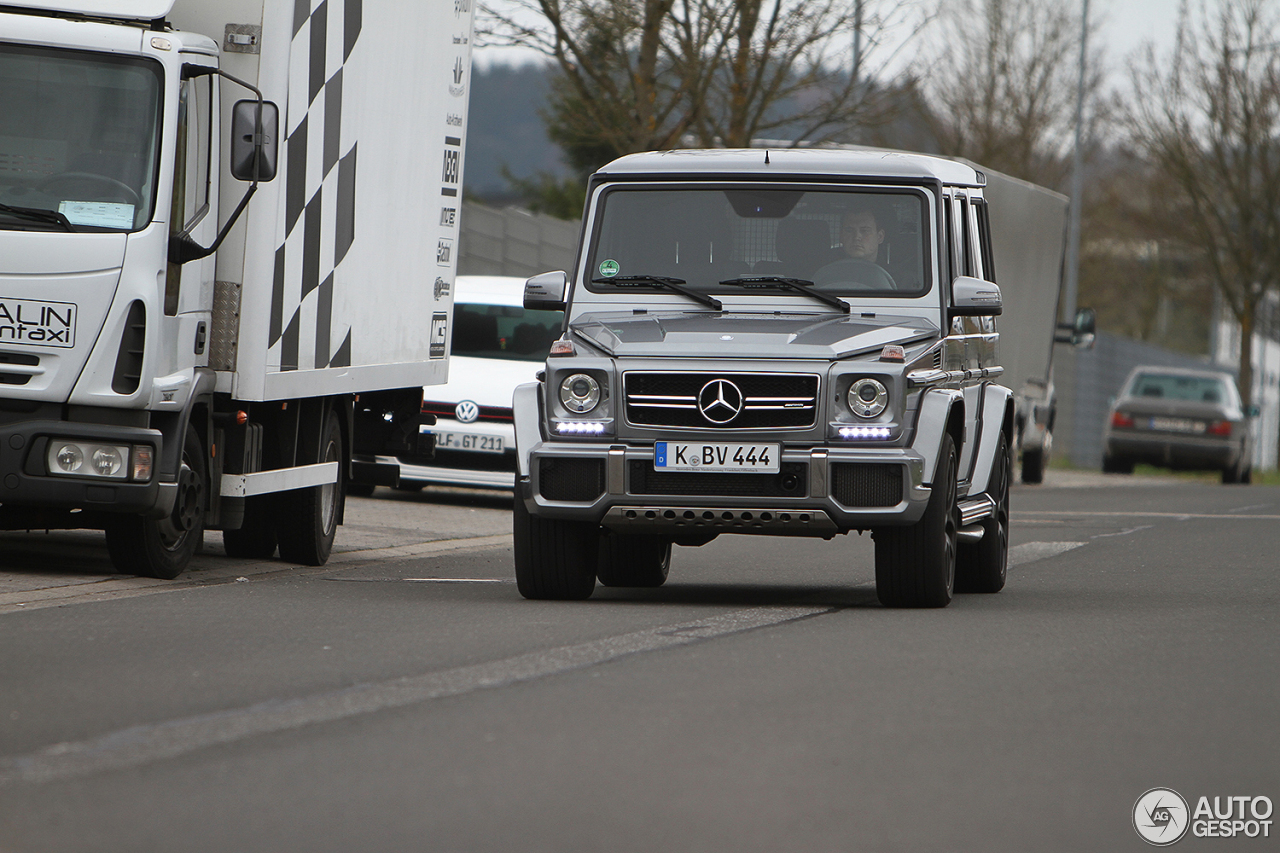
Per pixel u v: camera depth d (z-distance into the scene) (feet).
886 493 79.56
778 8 190.19
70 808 42.86
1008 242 207.82
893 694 58.70
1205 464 299.38
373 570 104.58
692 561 116.37
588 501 81.25
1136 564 115.75
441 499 163.94
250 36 92.17
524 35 189.78
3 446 85.61
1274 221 386.73
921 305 87.20
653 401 80.74
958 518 86.94
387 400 119.03
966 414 91.30
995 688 60.18
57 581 88.43
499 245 243.81
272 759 48.14
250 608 79.97
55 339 85.20
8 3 86.43
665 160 90.99
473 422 152.46
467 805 43.42
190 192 88.84
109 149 86.33
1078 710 56.39
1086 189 474.49
